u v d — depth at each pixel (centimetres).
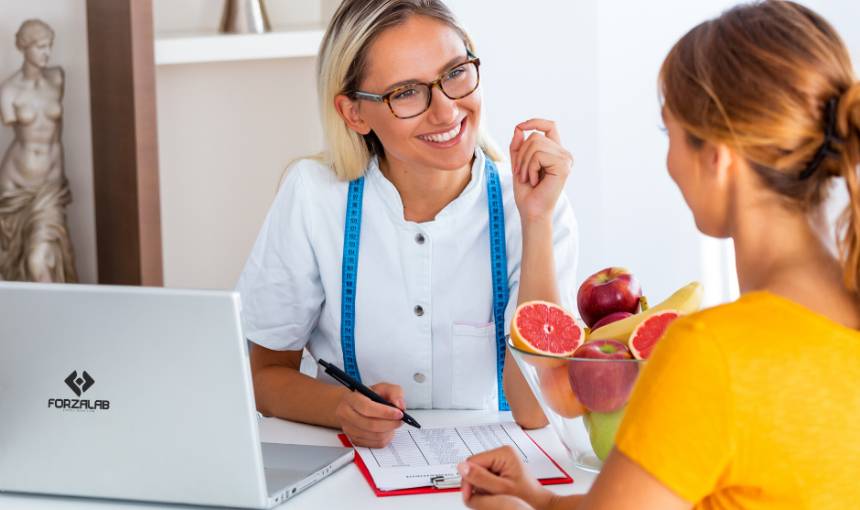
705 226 105
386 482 138
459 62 169
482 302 183
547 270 172
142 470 132
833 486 95
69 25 261
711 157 100
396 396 158
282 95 307
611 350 134
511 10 286
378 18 169
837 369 95
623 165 294
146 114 257
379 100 170
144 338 127
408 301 184
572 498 121
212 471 129
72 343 130
